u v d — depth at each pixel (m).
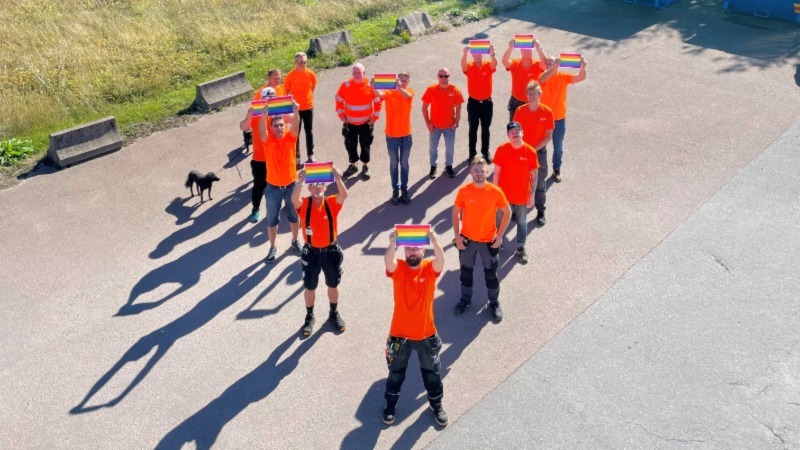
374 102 10.40
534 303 8.36
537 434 6.68
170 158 11.78
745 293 8.49
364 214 10.17
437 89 10.23
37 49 15.60
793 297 8.42
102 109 13.48
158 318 8.22
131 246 9.55
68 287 8.77
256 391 7.20
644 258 9.11
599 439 6.63
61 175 11.31
